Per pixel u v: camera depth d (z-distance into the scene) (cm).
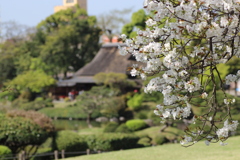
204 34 449
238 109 1731
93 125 3141
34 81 4356
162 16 467
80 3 9738
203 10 464
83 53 5512
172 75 462
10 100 4247
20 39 6022
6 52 5419
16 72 5247
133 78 4103
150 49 465
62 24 6194
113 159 1136
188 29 448
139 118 3133
